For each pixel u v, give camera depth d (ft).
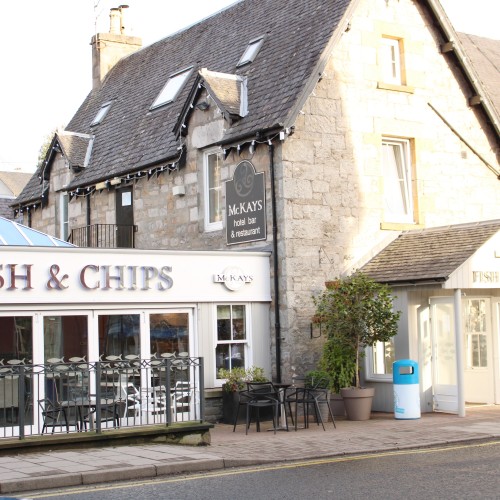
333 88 59.67
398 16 64.08
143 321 52.80
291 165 56.95
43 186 83.56
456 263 52.85
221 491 32.48
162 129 70.33
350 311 53.31
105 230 73.56
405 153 64.69
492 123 68.13
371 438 45.32
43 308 49.19
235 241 60.23
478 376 61.16
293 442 44.52
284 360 56.29
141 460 38.34
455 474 34.53
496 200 68.64
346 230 59.41
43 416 43.93
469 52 80.43
